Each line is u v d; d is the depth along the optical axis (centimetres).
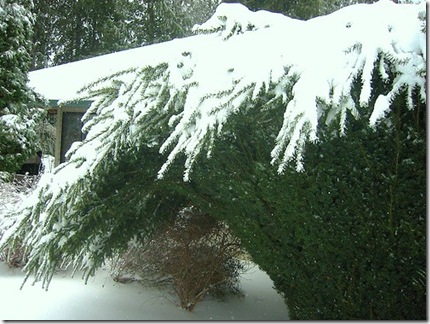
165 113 428
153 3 2328
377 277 377
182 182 485
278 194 397
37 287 647
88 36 2359
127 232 556
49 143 1633
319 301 412
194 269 599
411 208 358
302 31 398
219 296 648
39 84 1293
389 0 394
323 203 381
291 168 383
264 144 397
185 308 591
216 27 444
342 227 378
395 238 366
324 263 397
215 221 605
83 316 545
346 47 366
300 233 400
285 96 370
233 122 396
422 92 340
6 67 1210
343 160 370
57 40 2394
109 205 507
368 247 374
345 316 398
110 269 701
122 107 429
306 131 340
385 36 357
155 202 561
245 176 418
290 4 1909
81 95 455
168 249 613
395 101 352
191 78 406
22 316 536
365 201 368
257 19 442
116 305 587
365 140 363
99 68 1276
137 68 441
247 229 444
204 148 402
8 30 1235
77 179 455
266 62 377
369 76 342
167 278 643
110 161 472
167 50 450
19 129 1181
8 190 812
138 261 652
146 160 477
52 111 1405
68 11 2339
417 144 353
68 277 696
